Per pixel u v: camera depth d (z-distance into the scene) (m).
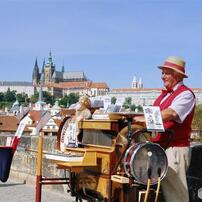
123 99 6.52
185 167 5.98
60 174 10.46
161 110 5.99
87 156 5.99
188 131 5.96
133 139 5.80
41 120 7.01
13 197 9.95
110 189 5.76
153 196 5.80
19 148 12.52
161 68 6.13
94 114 6.64
